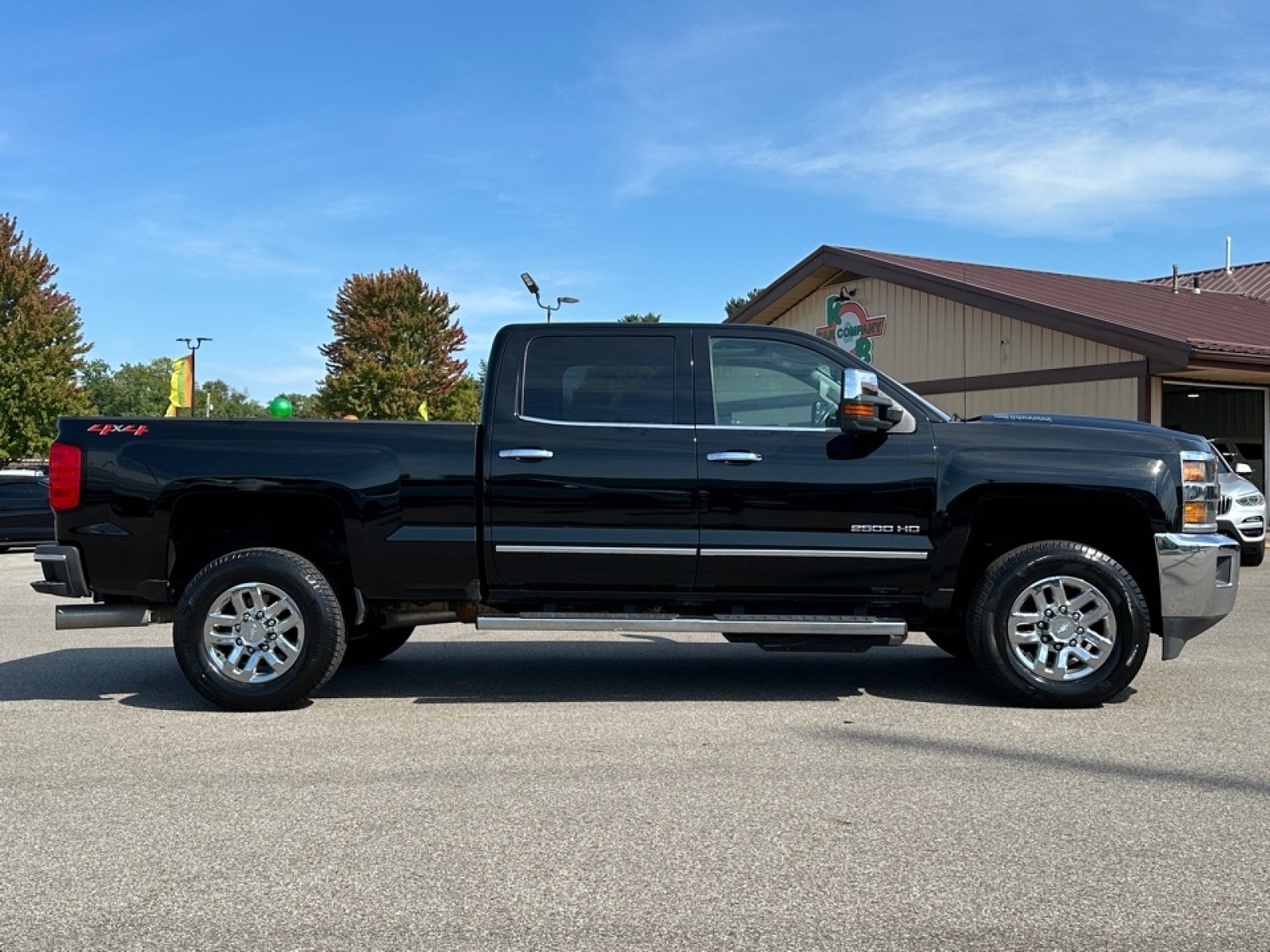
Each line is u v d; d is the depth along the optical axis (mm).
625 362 6098
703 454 5926
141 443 5977
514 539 5926
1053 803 4230
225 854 3721
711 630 5883
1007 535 6297
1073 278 24047
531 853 3719
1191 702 6039
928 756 4914
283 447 5961
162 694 6414
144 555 5945
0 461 43188
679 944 3033
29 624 9828
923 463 5926
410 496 5934
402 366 59000
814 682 6742
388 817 4094
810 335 6156
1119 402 17359
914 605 6016
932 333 20766
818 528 5914
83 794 4395
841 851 3721
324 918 3213
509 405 6039
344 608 6258
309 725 5570
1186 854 3684
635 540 5910
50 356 43906
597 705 6035
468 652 8023
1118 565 5863
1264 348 16359
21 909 3287
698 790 4406
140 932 3125
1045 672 5879
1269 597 10773
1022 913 3225
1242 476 17203
